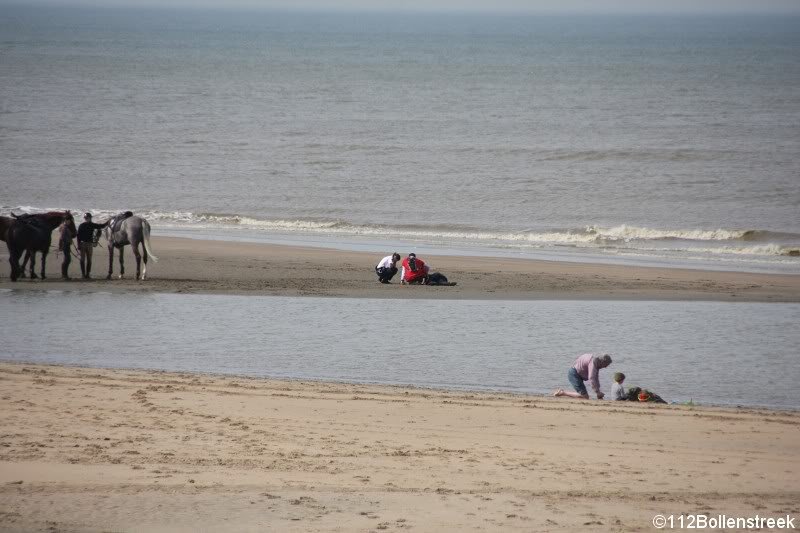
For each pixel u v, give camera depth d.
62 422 45.53
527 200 175.12
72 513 31.11
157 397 52.50
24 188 177.75
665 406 55.84
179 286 98.69
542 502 34.66
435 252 128.25
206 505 32.53
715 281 108.12
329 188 185.50
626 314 90.12
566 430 48.19
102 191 178.00
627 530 31.66
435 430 47.19
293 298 94.12
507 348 75.38
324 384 59.22
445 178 197.75
